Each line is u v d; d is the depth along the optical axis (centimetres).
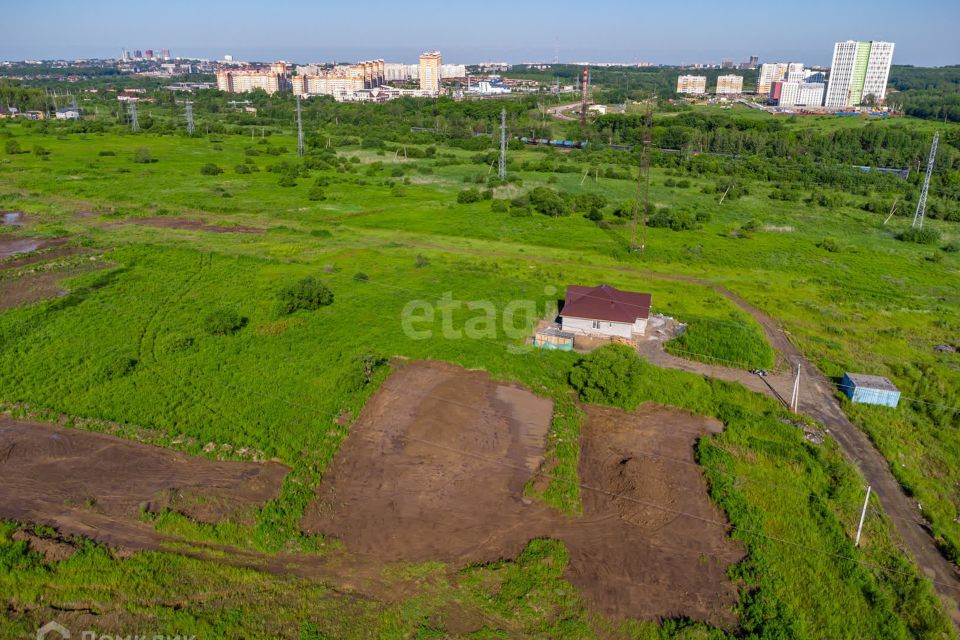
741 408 4969
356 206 12075
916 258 9700
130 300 6788
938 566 3488
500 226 10694
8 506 3669
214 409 4716
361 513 3728
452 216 11362
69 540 3425
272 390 5000
